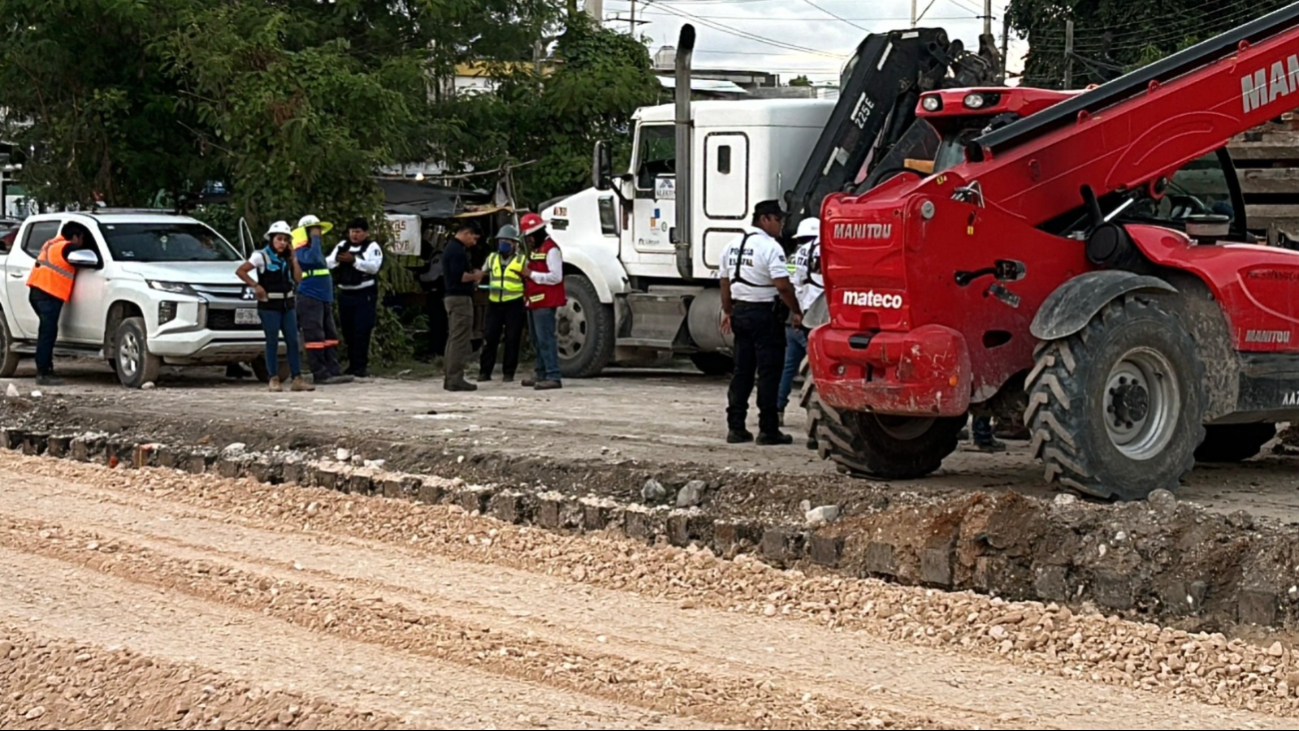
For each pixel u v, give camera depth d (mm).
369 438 12312
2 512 10547
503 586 8594
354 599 8125
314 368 17688
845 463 10398
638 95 24406
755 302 12039
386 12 24141
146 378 17203
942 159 10688
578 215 18953
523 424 13523
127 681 6836
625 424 13594
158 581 8656
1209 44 10094
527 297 17141
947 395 9180
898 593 8180
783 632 7668
